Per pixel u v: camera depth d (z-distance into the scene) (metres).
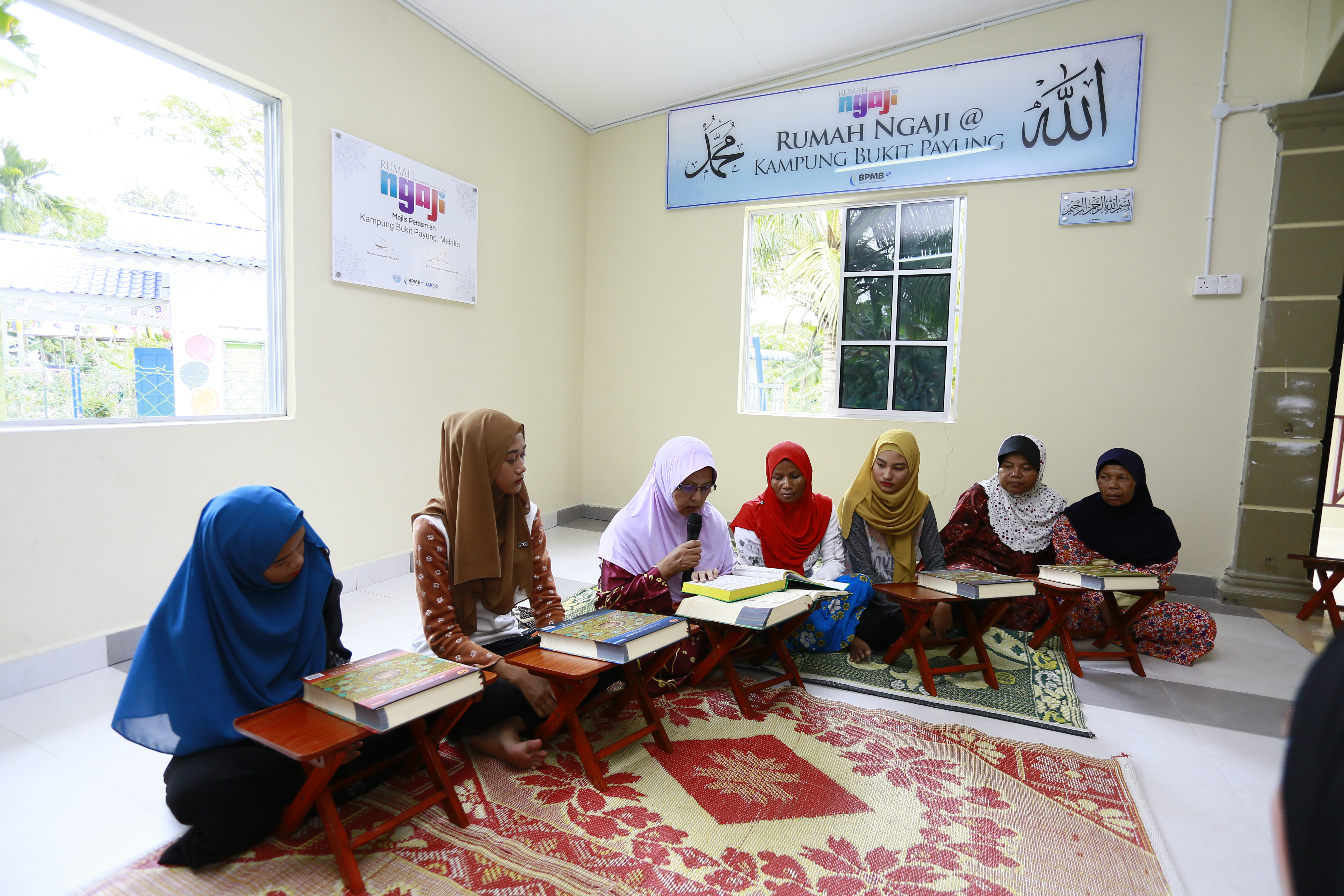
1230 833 1.52
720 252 4.59
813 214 4.38
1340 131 3.15
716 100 4.50
